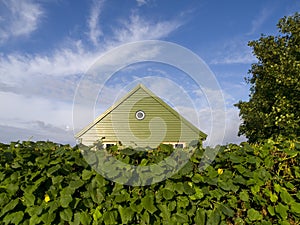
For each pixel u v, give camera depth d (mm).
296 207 2322
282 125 8117
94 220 2273
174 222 2293
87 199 2305
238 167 2400
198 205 2371
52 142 2777
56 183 2279
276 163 2521
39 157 2383
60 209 2260
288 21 10227
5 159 2393
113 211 2268
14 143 2713
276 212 2324
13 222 2211
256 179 2383
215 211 2336
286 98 8797
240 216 2398
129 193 2326
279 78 8688
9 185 2283
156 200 2318
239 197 2420
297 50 8906
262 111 10688
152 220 2301
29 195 2264
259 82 10820
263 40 10992
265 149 2555
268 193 2369
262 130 10148
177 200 2342
